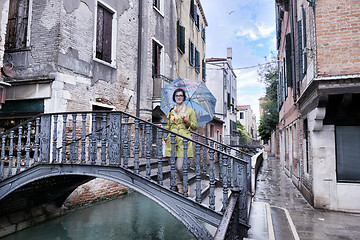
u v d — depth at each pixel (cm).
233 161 400
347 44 564
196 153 374
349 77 550
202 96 589
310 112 691
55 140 455
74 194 710
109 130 414
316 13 586
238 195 345
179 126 417
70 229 576
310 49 646
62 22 677
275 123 2494
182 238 532
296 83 921
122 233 557
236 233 327
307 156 776
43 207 634
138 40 1028
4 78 695
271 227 484
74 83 706
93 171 423
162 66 1173
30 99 684
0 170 489
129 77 955
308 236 456
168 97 602
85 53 750
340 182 638
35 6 700
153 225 608
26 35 707
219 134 2434
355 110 621
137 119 400
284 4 1074
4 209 548
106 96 827
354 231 482
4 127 733
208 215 356
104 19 849
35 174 464
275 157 2583
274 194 816
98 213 693
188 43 1583
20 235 536
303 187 789
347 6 569
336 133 650
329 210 632
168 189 376
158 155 390
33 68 683
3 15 539
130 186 395
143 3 1044
